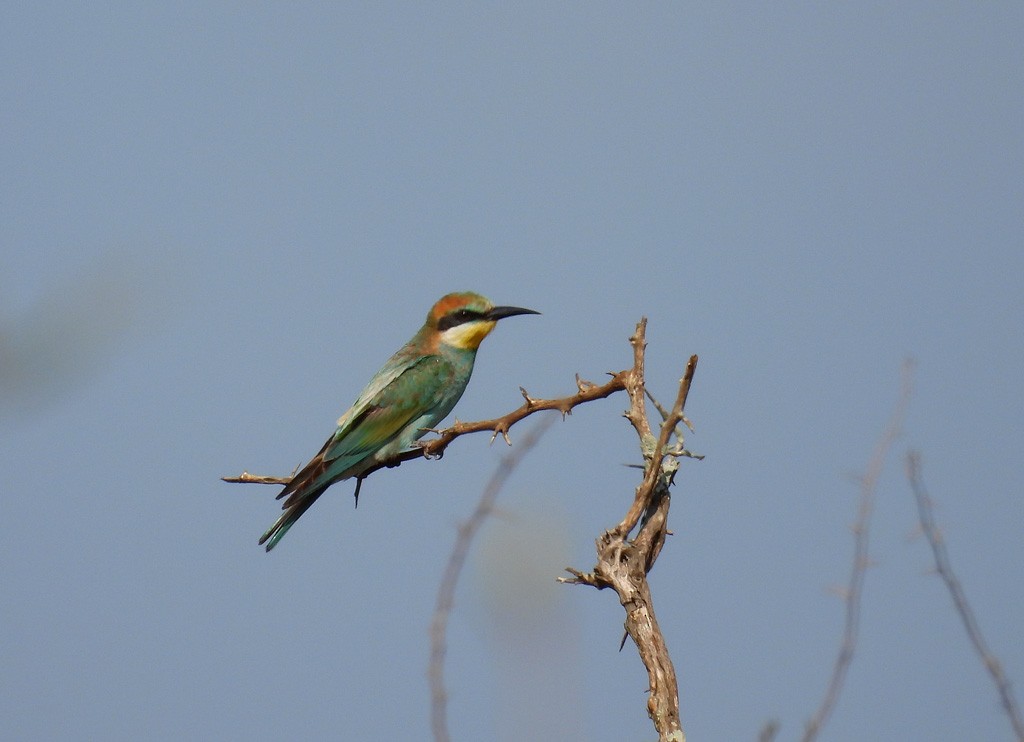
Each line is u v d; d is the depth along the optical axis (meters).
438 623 8.12
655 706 8.19
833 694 7.53
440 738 7.80
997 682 7.72
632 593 8.59
